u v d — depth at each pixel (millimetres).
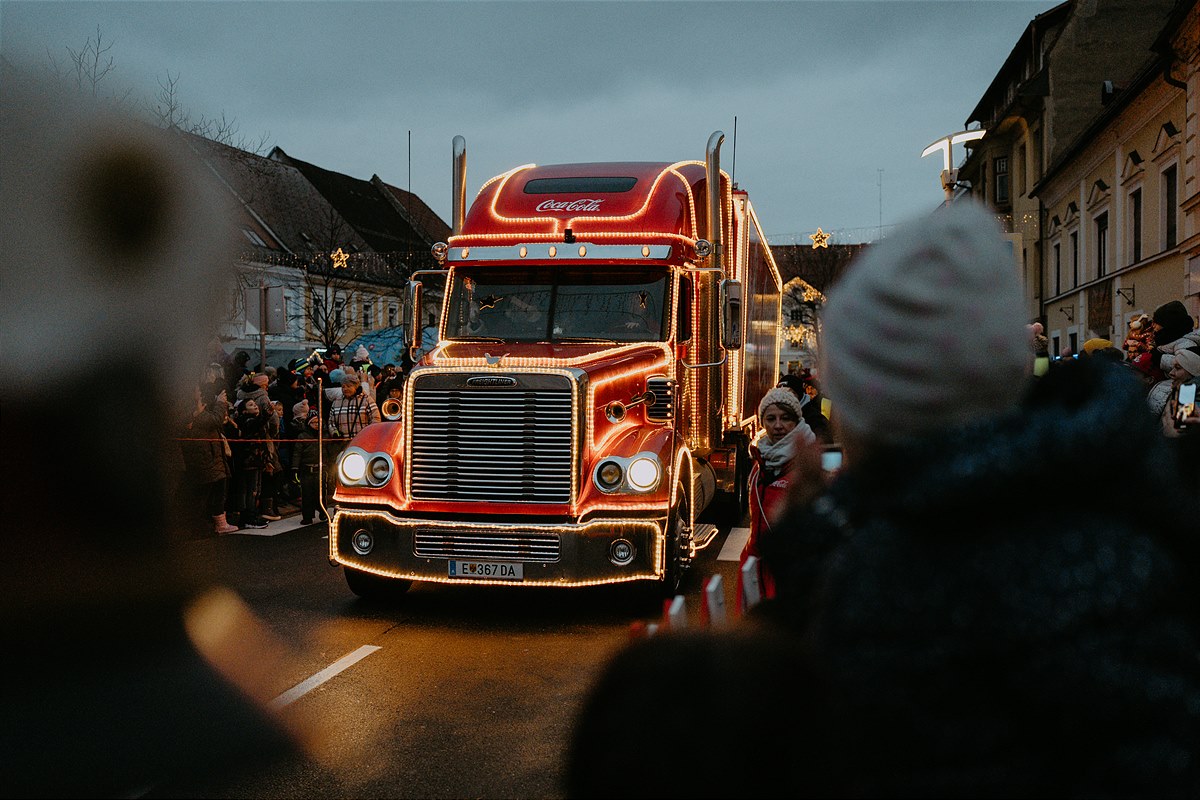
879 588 1223
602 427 7559
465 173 9508
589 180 9211
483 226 8930
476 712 5266
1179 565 1228
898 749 1178
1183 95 21141
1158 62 21469
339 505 7512
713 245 9070
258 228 41250
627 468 7230
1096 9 33500
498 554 7168
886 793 1181
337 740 4812
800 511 1532
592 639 6816
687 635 1056
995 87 40938
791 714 1012
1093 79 33625
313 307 42844
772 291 14805
